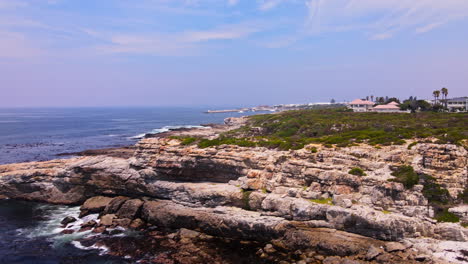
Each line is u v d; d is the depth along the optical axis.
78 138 144.38
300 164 46.53
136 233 45.34
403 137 53.88
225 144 59.25
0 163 86.81
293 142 58.41
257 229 41.91
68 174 58.94
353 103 149.12
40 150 109.31
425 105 114.19
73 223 49.34
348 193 42.28
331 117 103.94
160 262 36.66
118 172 57.09
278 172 48.88
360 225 38.06
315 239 38.09
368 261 33.69
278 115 130.50
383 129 67.50
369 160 46.25
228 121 189.00
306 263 34.94
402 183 40.44
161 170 54.88
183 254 38.53
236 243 41.69
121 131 176.12
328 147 51.66
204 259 37.12
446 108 110.75
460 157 41.75
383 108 123.88
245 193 46.47
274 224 41.56
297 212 41.59
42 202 59.16
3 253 39.75
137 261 37.12
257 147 58.44
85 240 43.06
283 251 38.53
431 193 39.78
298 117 111.19
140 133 164.62
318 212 40.78
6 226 48.12
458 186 40.16
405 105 119.94
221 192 47.44
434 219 37.81
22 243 42.44
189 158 53.19
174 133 141.88
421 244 35.19
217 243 41.66
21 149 111.12
